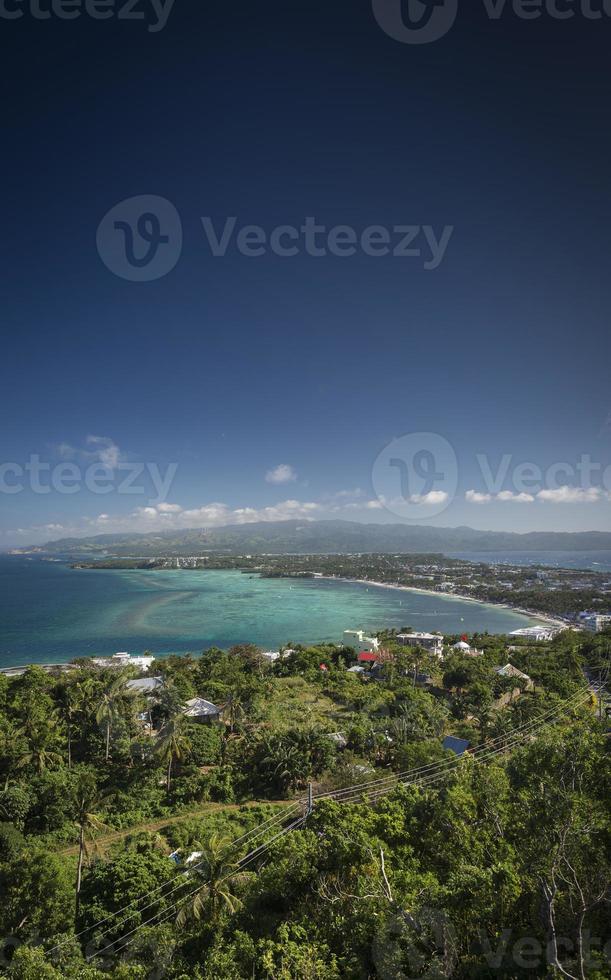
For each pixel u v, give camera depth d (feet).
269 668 357.00
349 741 205.98
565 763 57.82
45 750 178.60
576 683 302.04
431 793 96.37
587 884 55.21
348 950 65.00
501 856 73.15
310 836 94.43
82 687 221.87
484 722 229.25
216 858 100.89
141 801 169.78
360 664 382.22
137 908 104.06
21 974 69.00
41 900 103.81
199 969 72.74
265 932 79.87
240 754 199.41
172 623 599.16
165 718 226.99
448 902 65.26
